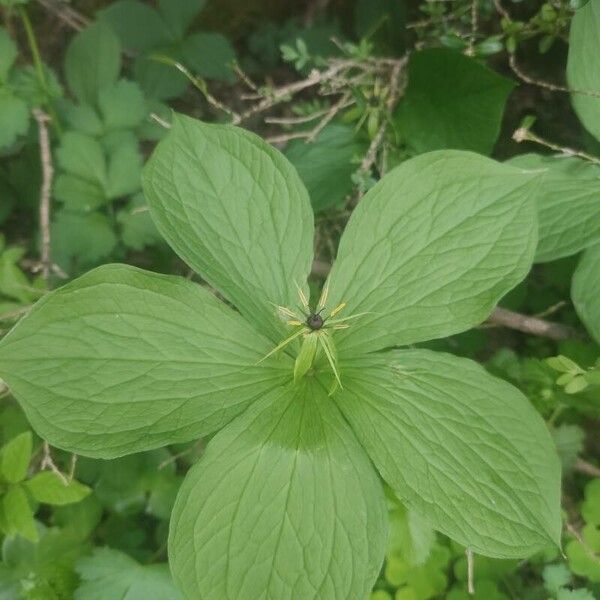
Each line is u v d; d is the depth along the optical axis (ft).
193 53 1.53
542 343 1.26
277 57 1.67
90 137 1.27
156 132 1.39
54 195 1.25
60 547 1.08
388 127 1.26
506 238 0.85
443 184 0.87
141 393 0.81
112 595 1.00
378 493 0.82
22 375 0.78
